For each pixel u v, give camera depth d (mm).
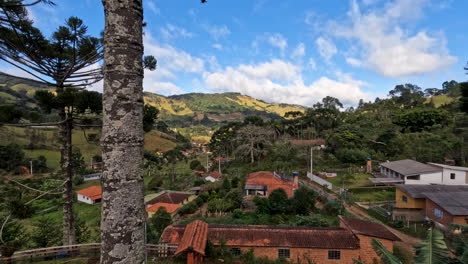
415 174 23938
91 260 7766
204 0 3717
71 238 8820
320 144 41031
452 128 33156
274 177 25078
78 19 7945
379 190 24594
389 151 35250
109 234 2420
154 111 9266
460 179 23109
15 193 7887
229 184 26906
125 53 2537
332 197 22688
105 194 2480
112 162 2455
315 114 51844
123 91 2506
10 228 10000
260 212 18141
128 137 2510
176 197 26516
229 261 9281
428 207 17203
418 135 36625
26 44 7414
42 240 10648
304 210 17875
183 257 8852
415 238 14656
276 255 10555
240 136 44844
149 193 35000
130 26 2596
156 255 9102
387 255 3742
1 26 6363
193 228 10406
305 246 10516
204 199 24641
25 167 37562
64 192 8797
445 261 3322
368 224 12148
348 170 31578
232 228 11656
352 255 10492
